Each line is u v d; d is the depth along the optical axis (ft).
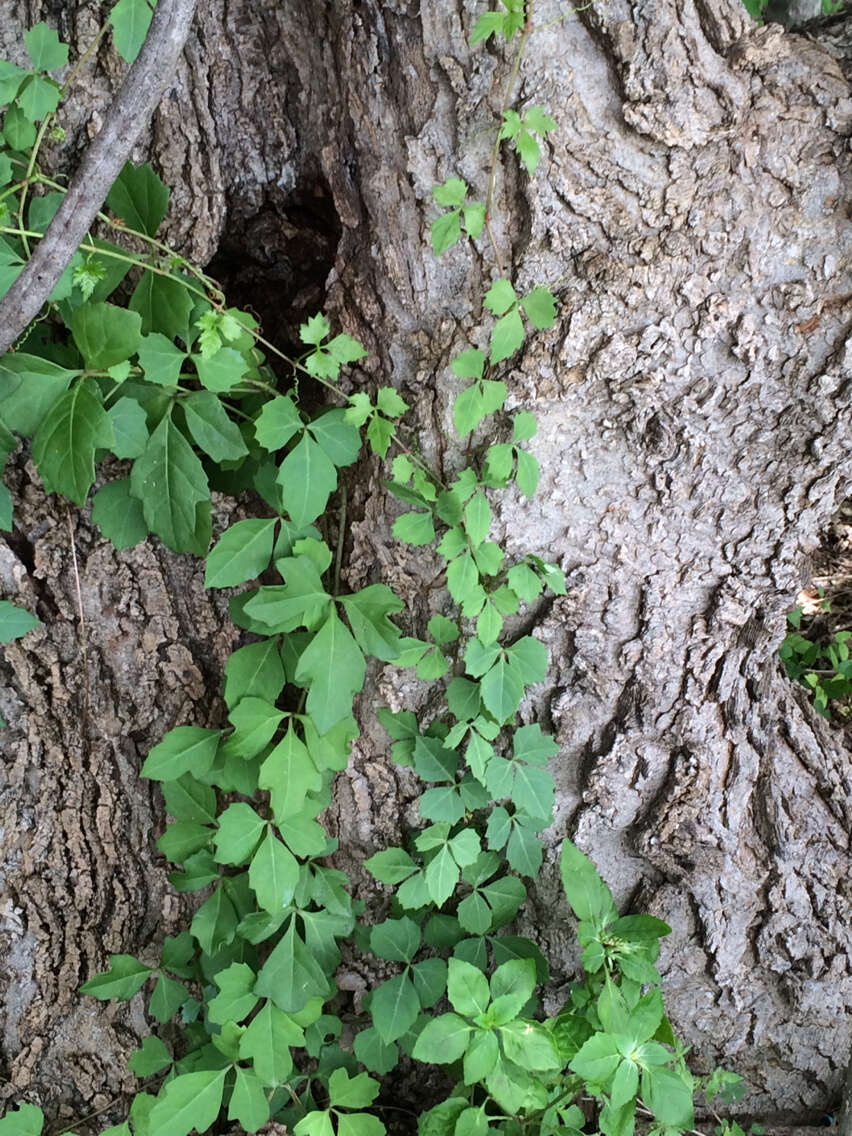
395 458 1.60
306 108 1.71
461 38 1.48
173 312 1.50
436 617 1.68
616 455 1.64
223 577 1.56
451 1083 1.95
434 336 1.63
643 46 1.43
